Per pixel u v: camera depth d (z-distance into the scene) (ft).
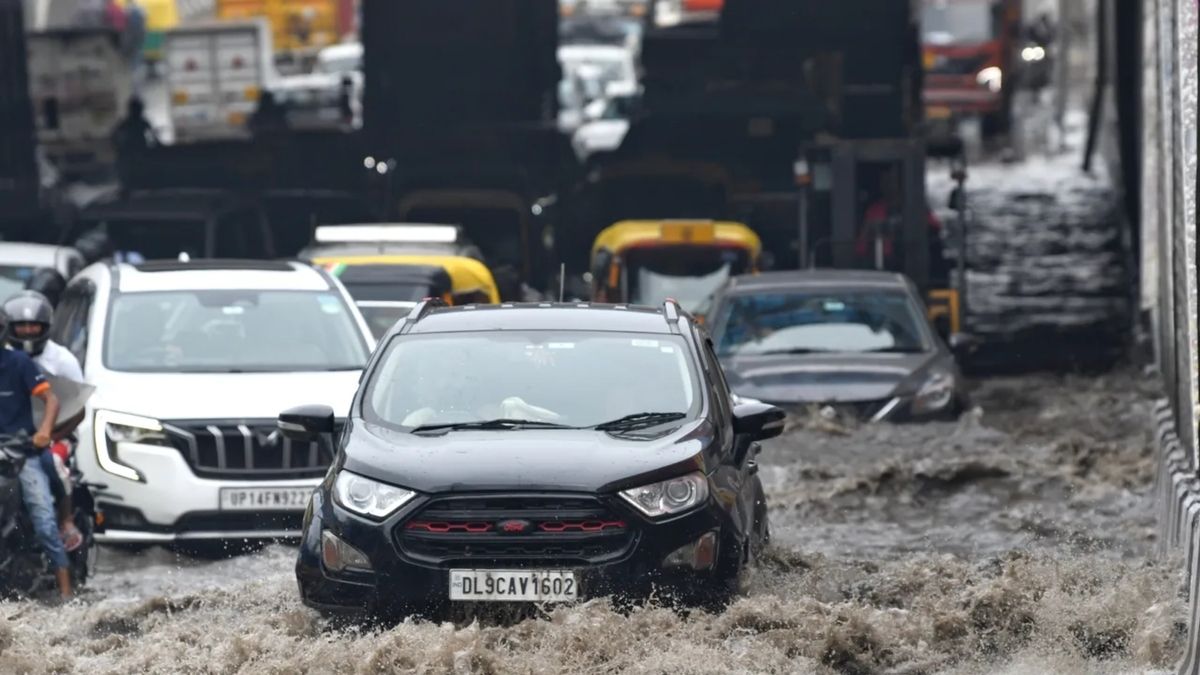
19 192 354.33
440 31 339.98
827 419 189.06
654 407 111.24
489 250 313.12
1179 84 153.99
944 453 180.55
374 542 102.06
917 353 200.23
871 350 201.46
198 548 141.49
